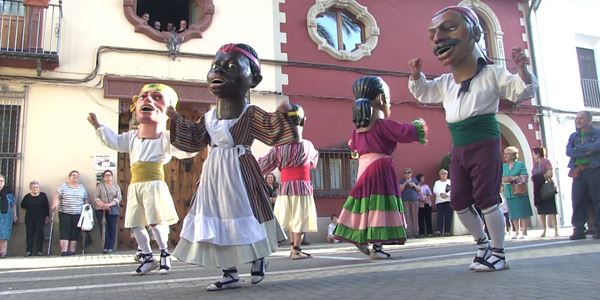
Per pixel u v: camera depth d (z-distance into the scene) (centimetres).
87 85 1133
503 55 1612
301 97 1326
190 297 329
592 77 1759
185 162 1224
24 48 1080
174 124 388
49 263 749
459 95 417
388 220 568
